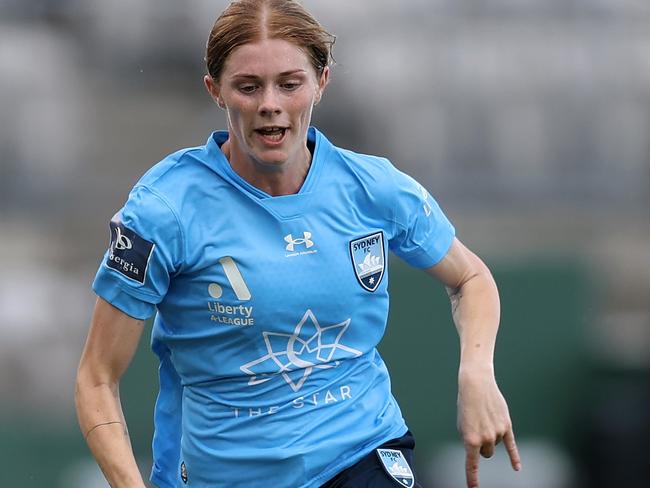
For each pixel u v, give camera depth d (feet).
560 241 162.40
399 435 40.73
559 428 116.16
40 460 109.91
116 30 180.04
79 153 169.78
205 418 39.78
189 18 181.68
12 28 178.29
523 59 171.12
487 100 168.55
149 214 37.58
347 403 39.50
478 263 44.01
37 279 149.07
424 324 111.24
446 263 42.78
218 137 39.19
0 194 163.63
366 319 39.65
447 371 111.14
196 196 38.17
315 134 39.83
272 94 36.76
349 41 171.94
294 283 38.04
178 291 38.78
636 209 165.99
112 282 38.17
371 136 167.84
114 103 175.11
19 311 140.67
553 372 115.96
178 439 42.22
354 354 39.60
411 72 169.68
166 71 180.14
